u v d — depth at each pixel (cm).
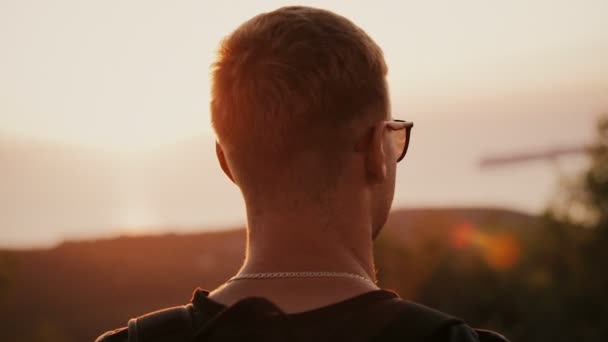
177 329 136
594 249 3972
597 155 4147
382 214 143
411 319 124
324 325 126
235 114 137
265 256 137
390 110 142
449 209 5928
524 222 5378
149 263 8975
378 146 135
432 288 4191
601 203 4044
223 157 153
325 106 133
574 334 3659
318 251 135
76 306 8231
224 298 137
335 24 136
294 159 135
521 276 4109
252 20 141
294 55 133
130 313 8000
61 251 9994
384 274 4234
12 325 7300
